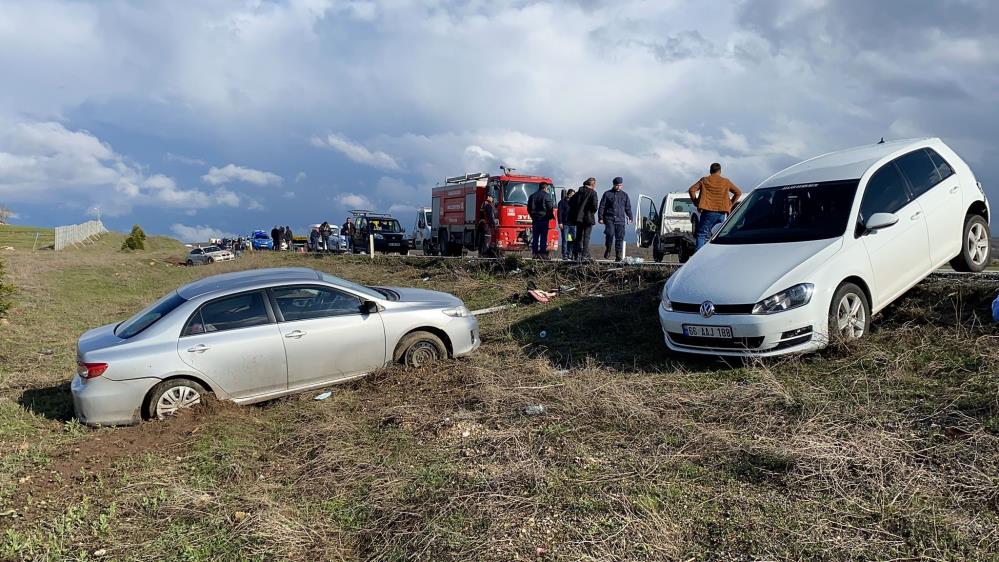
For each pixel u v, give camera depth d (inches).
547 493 168.2
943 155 318.7
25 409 299.0
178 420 257.4
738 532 144.8
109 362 263.3
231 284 291.1
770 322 249.8
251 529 166.1
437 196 1140.5
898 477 158.2
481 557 142.6
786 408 209.3
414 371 295.3
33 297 699.4
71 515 182.7
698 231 438.9
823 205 287.1
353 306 300.5
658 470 177.3
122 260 1382.9
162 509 184.1
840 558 132.6
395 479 189.0
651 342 323.9
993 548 129.7
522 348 343.9
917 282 288.5
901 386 213.6
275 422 258.8
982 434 170.1
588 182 552.1
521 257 591.5
